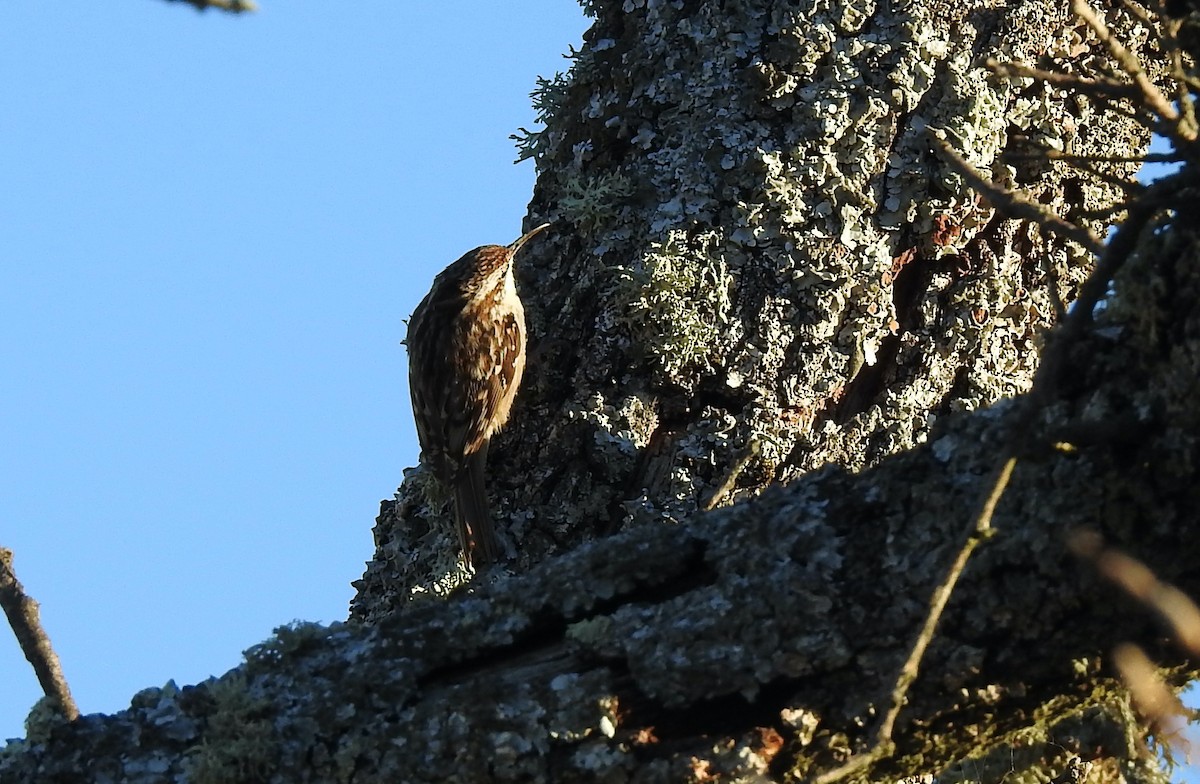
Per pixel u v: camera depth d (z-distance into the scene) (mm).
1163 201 4250
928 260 7520
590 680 4836
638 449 7422
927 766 4965
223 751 4898
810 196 7504
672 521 7137
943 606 4391
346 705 4945
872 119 7559
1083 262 7664
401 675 4977
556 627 5035
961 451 4836
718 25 7852
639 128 7953
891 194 7523
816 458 7273
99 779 4945
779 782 4816
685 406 7457
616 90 8008
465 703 4879
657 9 8023
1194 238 4445
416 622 5094
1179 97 4562
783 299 7430
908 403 7352
